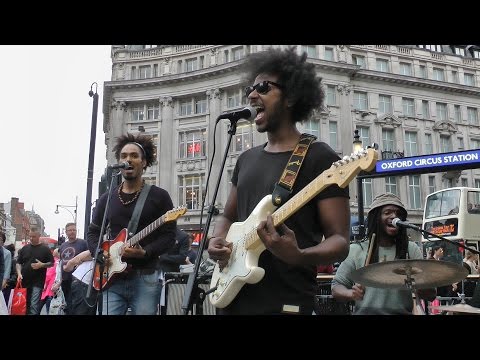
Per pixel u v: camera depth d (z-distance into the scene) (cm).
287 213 191
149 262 380
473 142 3838
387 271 286
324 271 603
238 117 259
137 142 428
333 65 3288
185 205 357
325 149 214
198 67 3538
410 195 3512
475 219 1401
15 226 9525
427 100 3709
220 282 216
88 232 423
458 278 292
